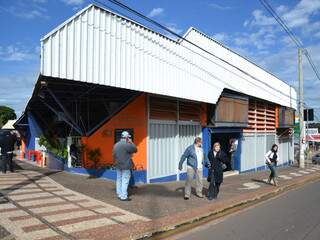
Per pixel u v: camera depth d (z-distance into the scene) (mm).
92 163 17844
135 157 16734
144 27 14594
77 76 11711
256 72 27422
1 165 17703
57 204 10664
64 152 19188
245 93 24938
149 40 14891
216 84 20453
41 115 23984
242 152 25594
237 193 15391
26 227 8312
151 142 16703
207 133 20609
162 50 15703
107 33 12812
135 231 8461
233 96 22766
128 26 13766
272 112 32469
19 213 9469
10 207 10070
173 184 16391
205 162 13633
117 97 17750
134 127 16797
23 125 30516
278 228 9648
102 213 9938
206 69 19438
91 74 12172
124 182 11836
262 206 13117
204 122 20547
